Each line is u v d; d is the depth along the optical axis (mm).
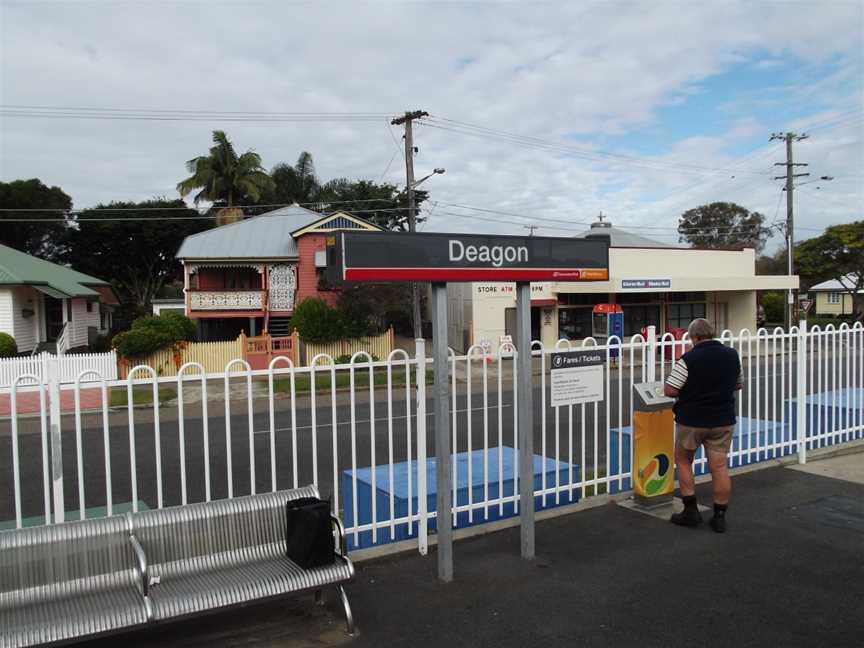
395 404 14555
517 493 5539
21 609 3186
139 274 50406
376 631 3719
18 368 18172
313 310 24672
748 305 32844
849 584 4277
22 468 9031
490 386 16688
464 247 4312
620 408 6238
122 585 3447
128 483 8211
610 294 29141
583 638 3631
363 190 47531
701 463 6848
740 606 3988
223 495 7633
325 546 3719
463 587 4277
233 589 3420
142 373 20906
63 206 47625
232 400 16297
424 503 4828
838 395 8109
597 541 5051
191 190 43469
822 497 6062
